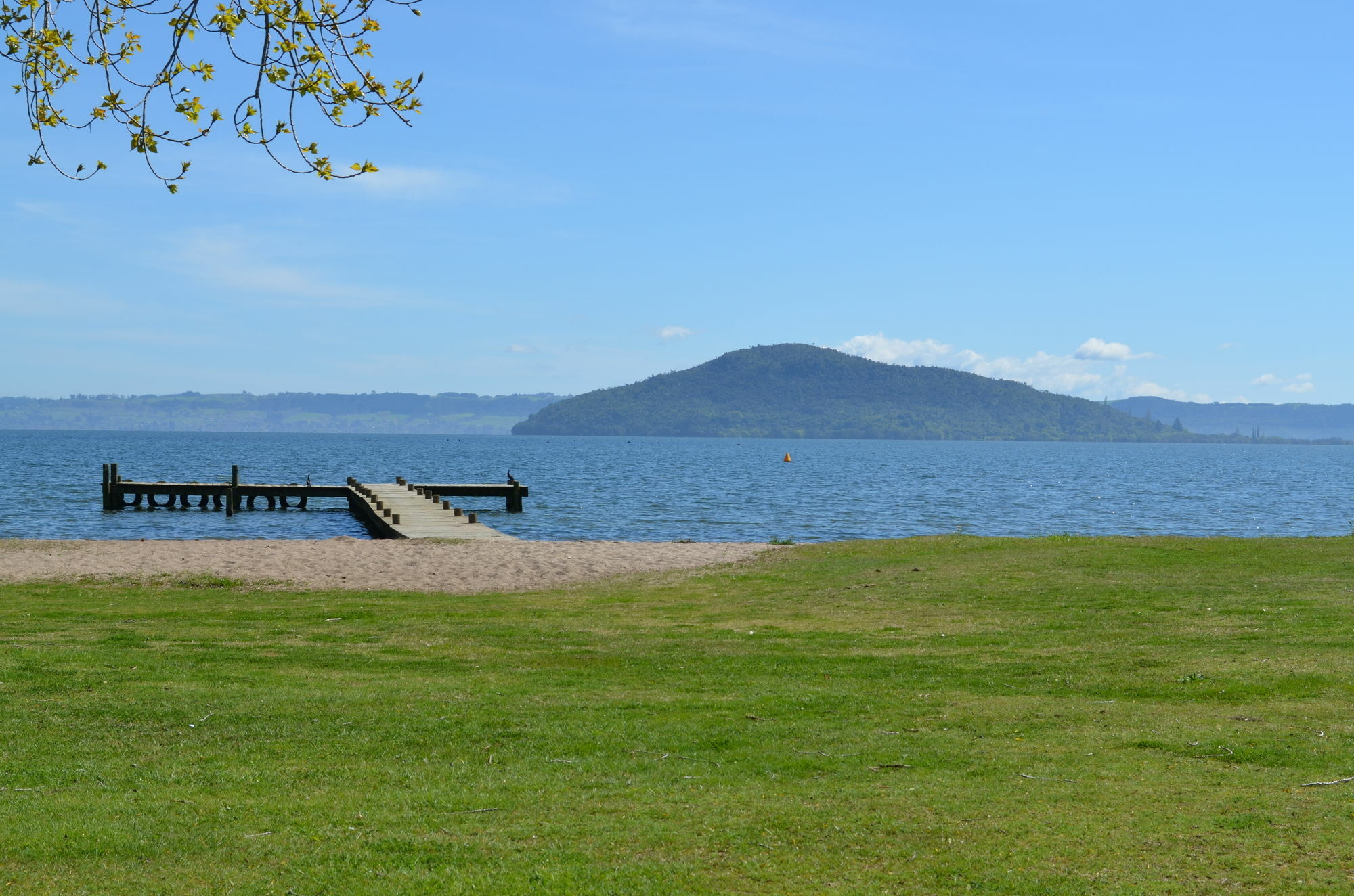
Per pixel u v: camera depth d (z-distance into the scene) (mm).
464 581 22547
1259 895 5699
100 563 23953
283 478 87500
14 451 138375
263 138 7379
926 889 5930
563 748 9055
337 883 6172
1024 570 20391
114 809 7473
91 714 10102
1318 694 10281
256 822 7242
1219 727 9258
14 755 8812
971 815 7102
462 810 7473
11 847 6746
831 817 7121
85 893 6043
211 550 26812
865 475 101562
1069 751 8750
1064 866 6180
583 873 6246
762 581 21188
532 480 84438
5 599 19469
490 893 5996
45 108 7336
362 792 7910
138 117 7387
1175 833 6660
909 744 9039
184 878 6262
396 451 179125
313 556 25750
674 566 24188
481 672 12422
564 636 15000
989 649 13422
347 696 10953
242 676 11992
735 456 174125
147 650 13617
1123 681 11312
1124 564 20531
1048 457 194625
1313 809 7016
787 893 5918
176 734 9477
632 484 79812
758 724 9773
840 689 11297
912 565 21797
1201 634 13656
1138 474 113312
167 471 93688
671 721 9875
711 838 6789
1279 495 75562
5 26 7227
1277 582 17719
